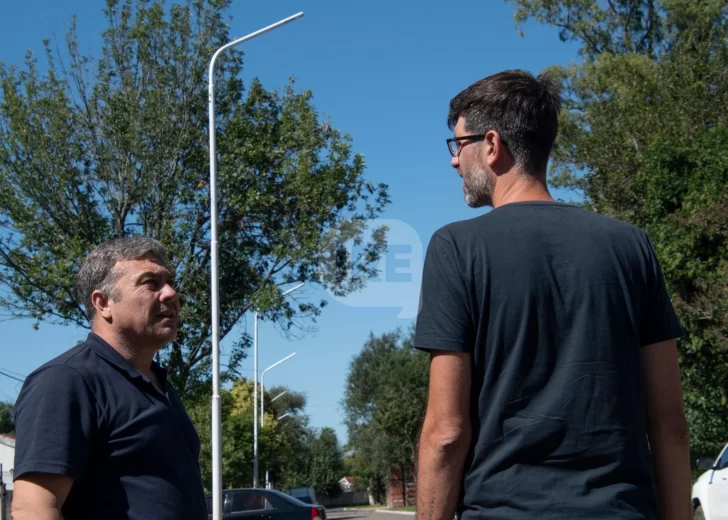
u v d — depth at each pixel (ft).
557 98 8.04
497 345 6.91
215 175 55.72
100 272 10.36
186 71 70.79
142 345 10.30
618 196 57.88
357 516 141.69
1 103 67.51
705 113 62.39
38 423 8.80
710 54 80.94
